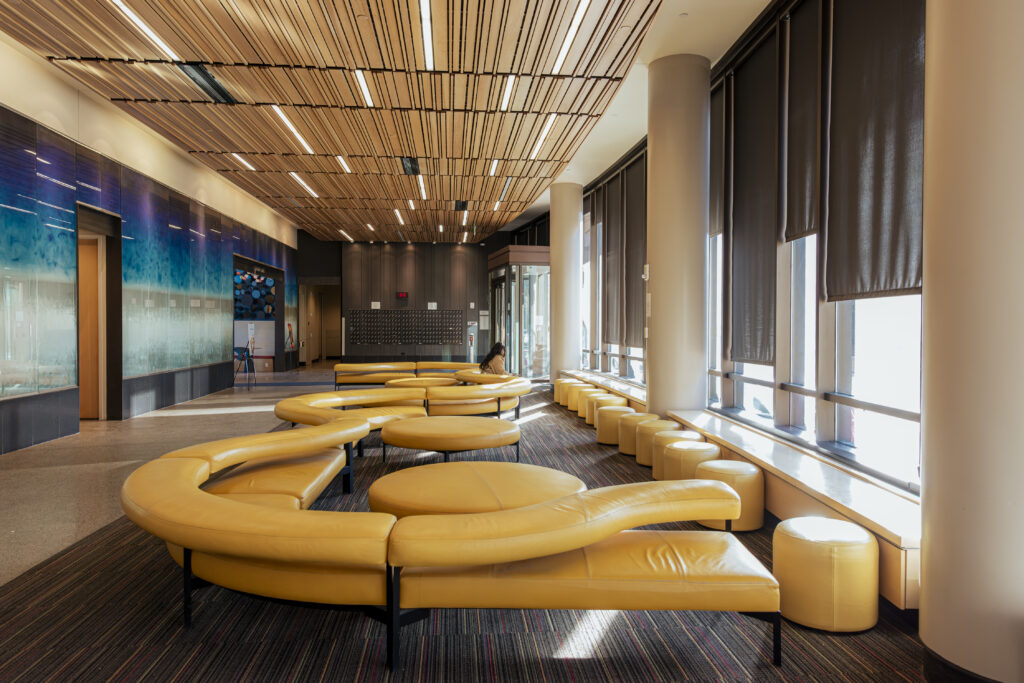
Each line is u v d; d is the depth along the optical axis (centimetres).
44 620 257
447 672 219
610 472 522
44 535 362
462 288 1759
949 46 208
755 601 221
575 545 218
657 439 488
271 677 215
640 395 785
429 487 305
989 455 198
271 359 1587
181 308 977
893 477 339
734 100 600
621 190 945
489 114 642
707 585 219
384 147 764
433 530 207
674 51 598
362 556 205
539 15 432
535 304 1312
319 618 262
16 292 597
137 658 227
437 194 1055
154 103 611
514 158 823
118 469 521
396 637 216
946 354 209
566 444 654
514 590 216
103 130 750
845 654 234
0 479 488
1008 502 195
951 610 206
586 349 1259
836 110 425
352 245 1734
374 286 1742
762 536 371
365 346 1745
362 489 462
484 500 285
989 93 197
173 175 946
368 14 427
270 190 1018
